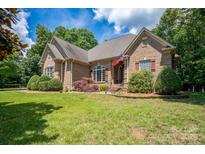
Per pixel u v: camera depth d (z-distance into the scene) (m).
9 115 7.99
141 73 15.31
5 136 5.29
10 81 35.84
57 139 5.04
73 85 22.17
